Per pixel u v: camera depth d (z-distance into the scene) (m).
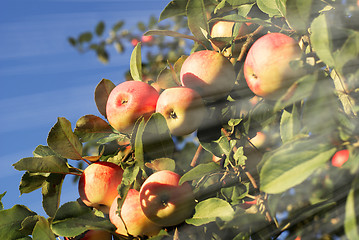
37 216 0.88
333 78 0.59
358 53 0.53
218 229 0.69
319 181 0.54
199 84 0.82
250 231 0.63
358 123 0.54
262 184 0.50
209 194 0.74
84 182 0.88
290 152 0.51
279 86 0.67
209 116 0.81
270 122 0.73
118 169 0.89
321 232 0.53
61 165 0.92
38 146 1.00
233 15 0.81
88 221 0.84
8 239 0.88
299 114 0.57
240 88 0.81
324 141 0.51
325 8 0.65
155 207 0.74
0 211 0.90
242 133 0.75
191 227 0.73
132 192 0.81
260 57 0.68
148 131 0.77
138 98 0.85
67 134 0.89
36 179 0.95
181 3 0.84
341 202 0.52
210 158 0.82
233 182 0.72
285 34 0.74
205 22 0.86
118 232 0.81
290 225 0.56
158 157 0.78
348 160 0.52
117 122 0.87
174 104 0.79
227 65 0.82
